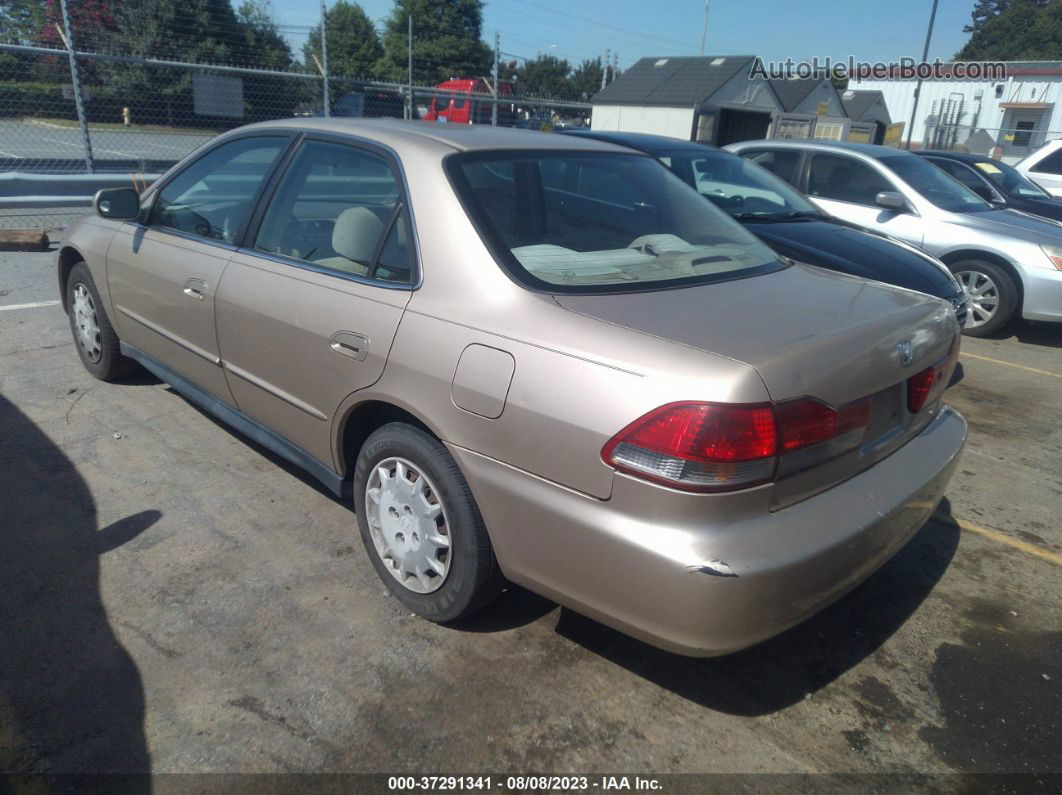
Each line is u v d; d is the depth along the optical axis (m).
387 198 2.89
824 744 2.44
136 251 4.03
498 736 2.39
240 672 2.57
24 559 3.10
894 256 5.30
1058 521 3.89
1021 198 9.95
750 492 2.09
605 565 2.18
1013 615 3.12
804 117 24.12
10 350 5.29
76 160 11.13
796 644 2.89
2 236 8.21
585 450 2.17
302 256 3.15
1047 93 22.34
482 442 2.40
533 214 2.86
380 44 42.72
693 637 2.10
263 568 3.12
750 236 3.37
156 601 2.89
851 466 2.41
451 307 2.54
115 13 15.57
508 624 2.89
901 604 3.16
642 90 27.03
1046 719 2.59
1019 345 7.15
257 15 18.66
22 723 2.33
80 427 4.23
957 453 2.90
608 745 2.38
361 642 2.74
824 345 2.27
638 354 2.16
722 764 2.34
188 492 3.65
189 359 3.78
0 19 15.55
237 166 3.61
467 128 3.30
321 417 3.01
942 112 24.81
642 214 3.16
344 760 2.27
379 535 2.92
